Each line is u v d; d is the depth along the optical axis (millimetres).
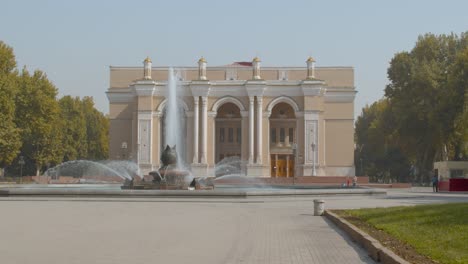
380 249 12883
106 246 15078
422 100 70812
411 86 73000
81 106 105125
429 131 71625
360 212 23188
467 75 63469
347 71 83500
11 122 64438
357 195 38938
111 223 21203
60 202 32906
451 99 64312
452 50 73875
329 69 83750
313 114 77812
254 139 78312
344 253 14359
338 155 81625
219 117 86250
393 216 19750
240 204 32469
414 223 17484
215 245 15586
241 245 15680
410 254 12516
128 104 84312
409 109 71875
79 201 33625
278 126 85188
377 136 100062
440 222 16812
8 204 31328
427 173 78375
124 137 84062
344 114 81812
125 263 12445
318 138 77625
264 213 26719
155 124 79062
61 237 16938
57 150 90125
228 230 19406
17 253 13750
